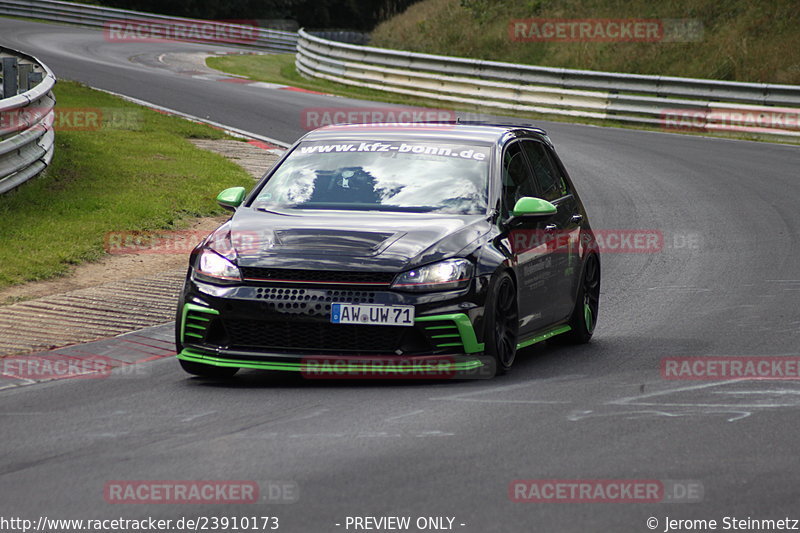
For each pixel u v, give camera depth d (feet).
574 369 85.25
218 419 68.28
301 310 75.72
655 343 96.27
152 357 89.20
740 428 65.92
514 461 58.54
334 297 75.77
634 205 185.16
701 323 105.09
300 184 88.89
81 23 566.77
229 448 61.21
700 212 178.60
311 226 81.61
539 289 88.89
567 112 316.81
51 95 184.14
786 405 72.02
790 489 54.19
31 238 129.18
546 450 60.75
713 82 292.40
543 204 86.02
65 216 143.13
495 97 332.39
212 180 178.81
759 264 138.51
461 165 89.25
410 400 73.15
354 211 84.94
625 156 240.94
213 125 249.75
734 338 97.09
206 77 379.55
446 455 59.62
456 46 429.79
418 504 51.42
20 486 54.90
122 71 359.66
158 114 251.19
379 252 77.51
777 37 356.18
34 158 155.33
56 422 67.97
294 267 76.64
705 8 383.04
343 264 76.43
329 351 76.48
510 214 87.15
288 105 297.74
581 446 61.67
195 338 79.25
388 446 61.41
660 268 138.00
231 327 77.71
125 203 153.58
